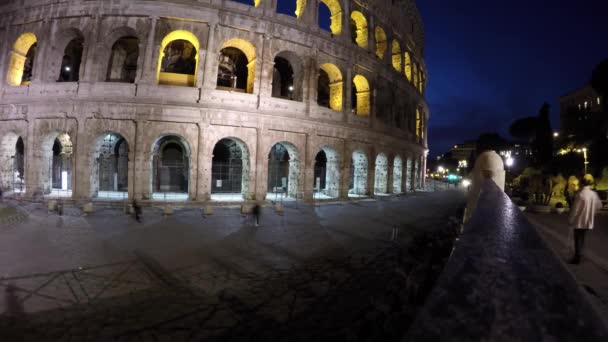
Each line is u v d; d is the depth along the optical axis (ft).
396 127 153.89
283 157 149.28
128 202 93.97
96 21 100.22
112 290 36.68
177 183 128.06
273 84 144.56
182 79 108.88
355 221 84.17
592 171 140.46
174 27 101.76
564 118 247.50
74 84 99.71
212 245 56.18
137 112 97.50
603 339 3.23
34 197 98.53
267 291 37.68
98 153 101.60
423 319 4.44
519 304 4.72
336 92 129.70
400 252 51.98
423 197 161.68
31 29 106.52
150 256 48.91
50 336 27.25
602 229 61.26
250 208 90.43
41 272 41.04
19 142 137.08
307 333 28.55
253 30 107.14
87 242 55.21
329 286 39.37
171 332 28.37
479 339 3.64
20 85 104.88
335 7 129.90
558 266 6.63
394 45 164.14
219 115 101.60
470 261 7.14
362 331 24.30
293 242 60.13
